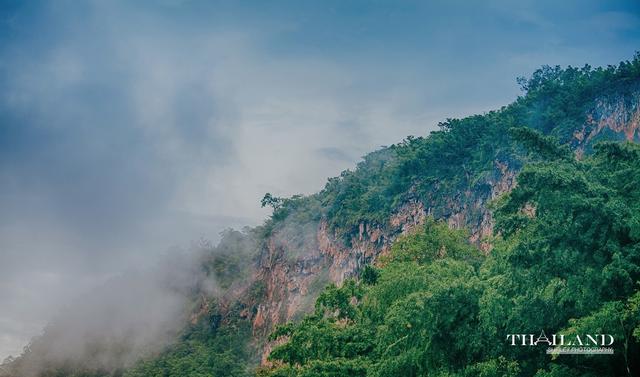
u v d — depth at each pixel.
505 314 26.22
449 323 27.52
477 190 83.62
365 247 107.56
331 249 122.94
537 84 91.25
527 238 26.50
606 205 24.67
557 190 25.50
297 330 41.38
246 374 126.56
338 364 33.91
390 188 108.88
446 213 88.12
